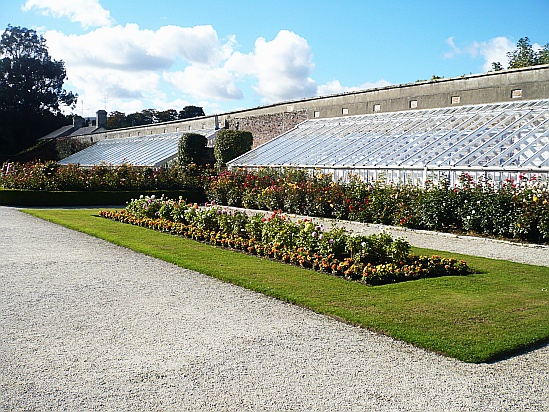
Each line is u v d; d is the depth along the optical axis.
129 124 76.25
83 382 4.17
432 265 8.05
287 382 4.22
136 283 7.47
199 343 5.08
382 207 14.41
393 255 8.28
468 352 4.78
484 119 17.12
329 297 6.57
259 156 23.25
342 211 15.62
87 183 21.75
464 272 8.06
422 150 16.39
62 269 8.34
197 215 12.09
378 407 3.82
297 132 25.34
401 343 5.12
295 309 6.25
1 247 10.20
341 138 21.61
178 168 24.34
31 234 11.98
